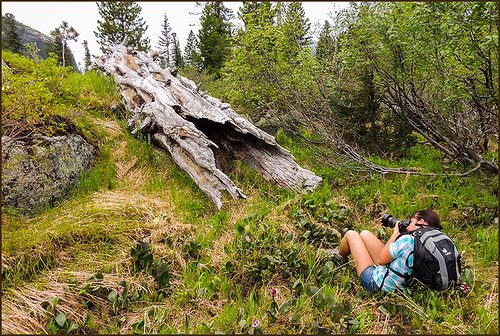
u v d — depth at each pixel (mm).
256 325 2543
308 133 7199
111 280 3029
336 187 5156
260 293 3031
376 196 4711
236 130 4883
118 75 6883
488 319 2730
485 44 3604
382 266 3043
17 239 3184
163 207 4250
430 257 2754
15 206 3639
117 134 5609
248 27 6336
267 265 3264
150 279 3139
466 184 4926
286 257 3275
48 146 4113
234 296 3057
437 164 5770
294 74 6125
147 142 5426
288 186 4836
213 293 3031
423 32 4238
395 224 3566
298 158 6121
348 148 5492
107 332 2607
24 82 4082
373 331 2705
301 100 6133
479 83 4418
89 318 2631
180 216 4133
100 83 7309
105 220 3742
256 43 6180
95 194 4301
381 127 6418
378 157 6066
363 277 3104
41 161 3959
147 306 2891
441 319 2719
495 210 4227
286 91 6199
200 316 2830
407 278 2904
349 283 3186
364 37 5113
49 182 3953
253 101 7156
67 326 2535
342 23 5414
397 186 4957
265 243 3465
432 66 4641
